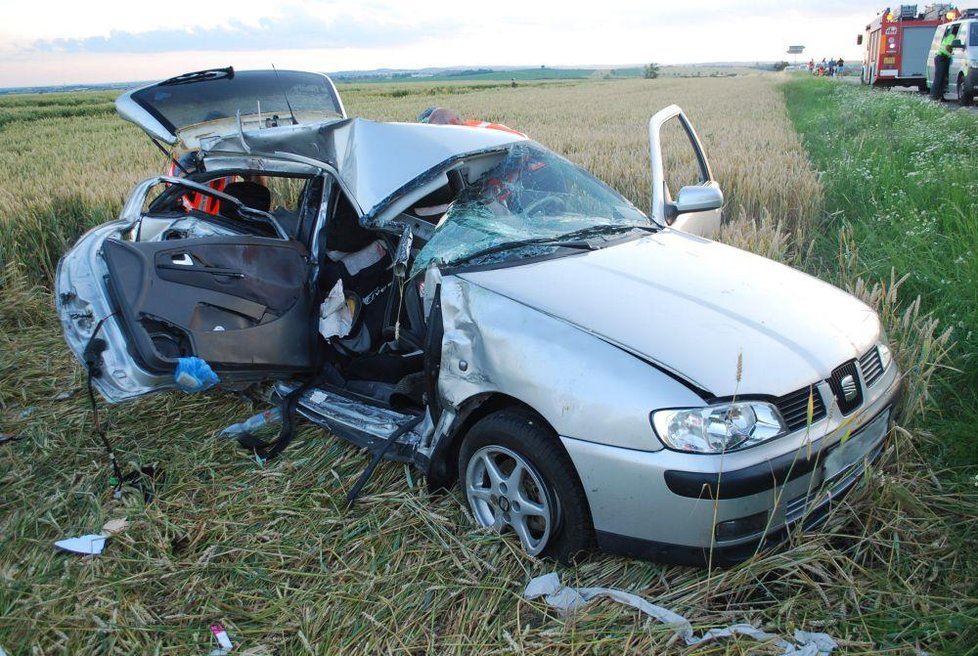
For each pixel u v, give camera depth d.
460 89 58.16
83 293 3.46
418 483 3.47
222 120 5.91
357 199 3.74
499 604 2.72
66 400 4.74
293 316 3.85
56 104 48.41
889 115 14.30
